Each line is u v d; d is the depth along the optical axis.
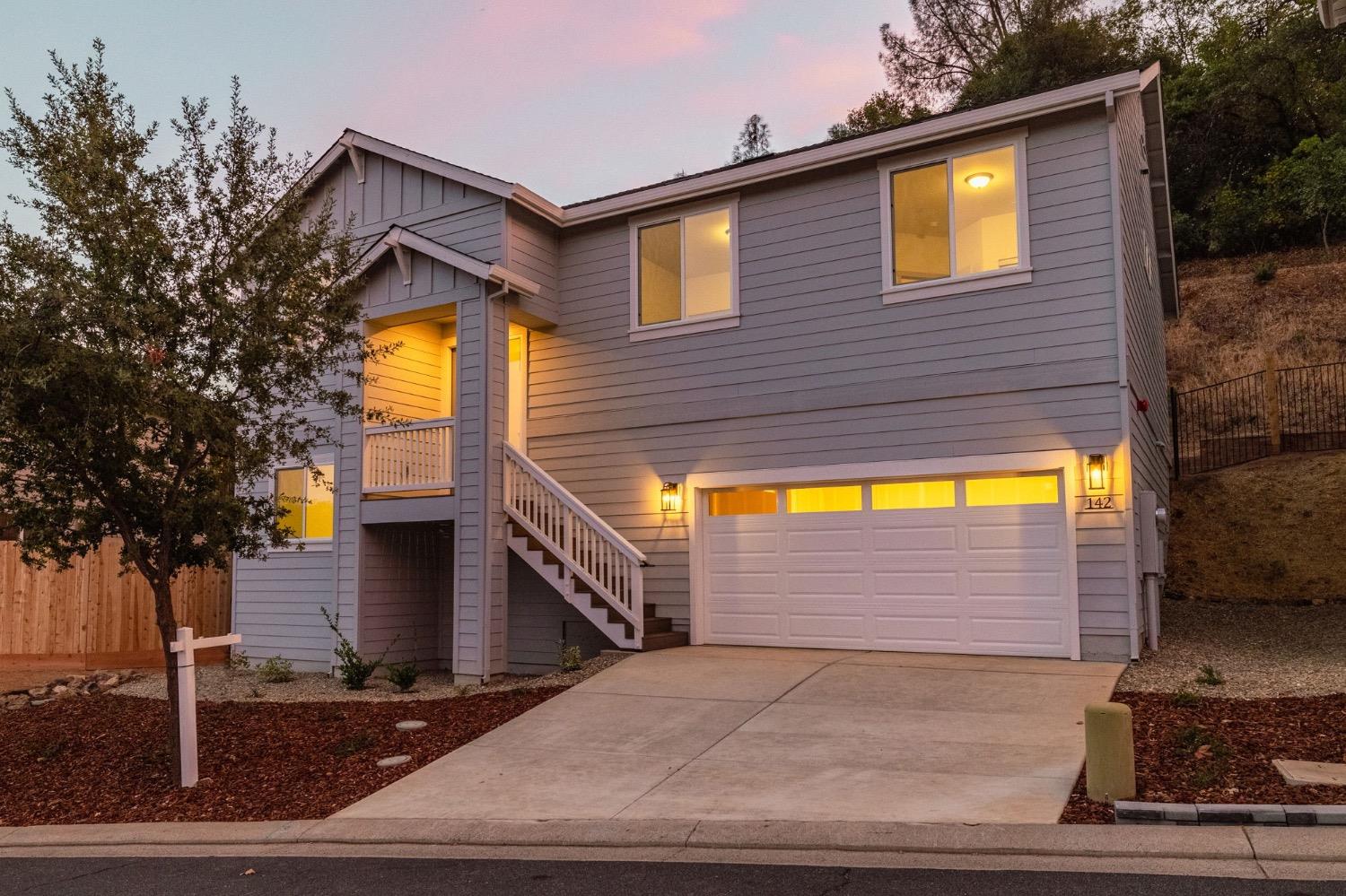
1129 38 31.69
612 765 7.38
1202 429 20.77
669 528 12.86
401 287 13.41
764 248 12.54
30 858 6.17
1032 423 10.67
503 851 5.70
